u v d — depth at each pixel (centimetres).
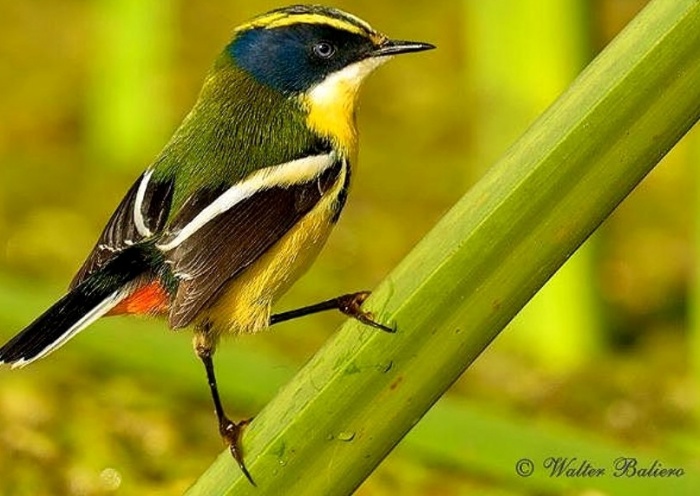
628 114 252
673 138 252
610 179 252
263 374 267
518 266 252
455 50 300
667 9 252
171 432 270
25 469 268
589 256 274
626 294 277
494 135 271
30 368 273
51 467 268
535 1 270
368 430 253
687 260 279
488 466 262
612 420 271
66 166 286
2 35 311
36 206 283
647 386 273
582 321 274
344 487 253
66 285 277
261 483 253
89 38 308
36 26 314
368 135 288
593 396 272
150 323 271
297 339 275
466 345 253
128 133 285
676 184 284
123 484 267
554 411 271
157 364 268
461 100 289
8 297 268
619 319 276
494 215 252
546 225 252
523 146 252
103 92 285
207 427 270
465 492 266
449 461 263
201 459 269
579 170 252
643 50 252
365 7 316
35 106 289
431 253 252
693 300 271
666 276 278
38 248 280
